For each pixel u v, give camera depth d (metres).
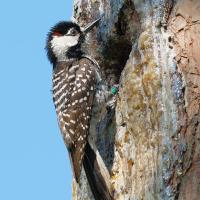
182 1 10.33
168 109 9.76
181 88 9.77
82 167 11.78
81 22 13.09
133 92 10.43
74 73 12.24
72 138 11.71
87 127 11.75
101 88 12.12
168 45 10.16
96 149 11.48
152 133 9.91
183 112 9.65
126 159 10.55
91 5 12.74
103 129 11.66
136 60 10.55
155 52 10.20
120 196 10.56
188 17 10.20
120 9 11.47
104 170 11.05
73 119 11.84
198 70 9.82
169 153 9.54
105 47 12.35
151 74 10.08
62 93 12.17
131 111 10.45
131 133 10.48
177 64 9.98
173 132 9.59
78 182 11.17
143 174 9.94
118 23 11.71
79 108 11.89
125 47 12.21
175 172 9.43
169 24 10.34
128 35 11.68
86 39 12.77
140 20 10.80
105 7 12.21
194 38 10.05
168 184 9.43
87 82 12.05
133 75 10.51
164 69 10.01
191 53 9.97
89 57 12.57
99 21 12.36
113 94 11.95
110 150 11.35
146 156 9.94
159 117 9.79
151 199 9.66
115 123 11.30
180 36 10.15
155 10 10.48
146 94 10.15
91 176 11.15
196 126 9.50
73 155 11.55
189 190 9.25
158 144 9.72
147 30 10.45
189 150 9.41
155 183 9.63
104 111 11.88
